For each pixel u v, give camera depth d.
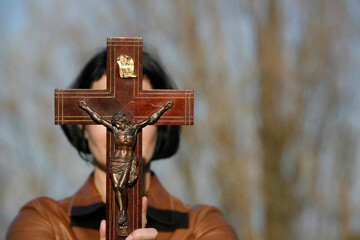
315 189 10.73
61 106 3.04
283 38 10.88
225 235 3.59
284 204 10.62
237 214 10.53
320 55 10.91
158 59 3.75
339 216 10.78
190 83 10.50
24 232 3.45
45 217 3.53
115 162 2.96
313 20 10.94
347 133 10.87
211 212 3.73
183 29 10.55
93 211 3.53
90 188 3.61
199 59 10.53
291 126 10.69
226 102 10.52
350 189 10.84
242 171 10.53
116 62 3.06
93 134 3.40
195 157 10.39
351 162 10.79
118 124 2.98
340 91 10.88
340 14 10.96
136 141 3.01
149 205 3.58
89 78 3.62
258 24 10.80
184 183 10.34
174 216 3.63
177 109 3.07
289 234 10.63
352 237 10.74
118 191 2.94
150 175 3.70
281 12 10.85
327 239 10.77
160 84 3.66
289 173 10.71
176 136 3.86
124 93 3.06
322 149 10.84
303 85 10.80
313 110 10.85
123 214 2.96
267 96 10.67
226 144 10.48
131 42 3.07
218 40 10.62
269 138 10.61
